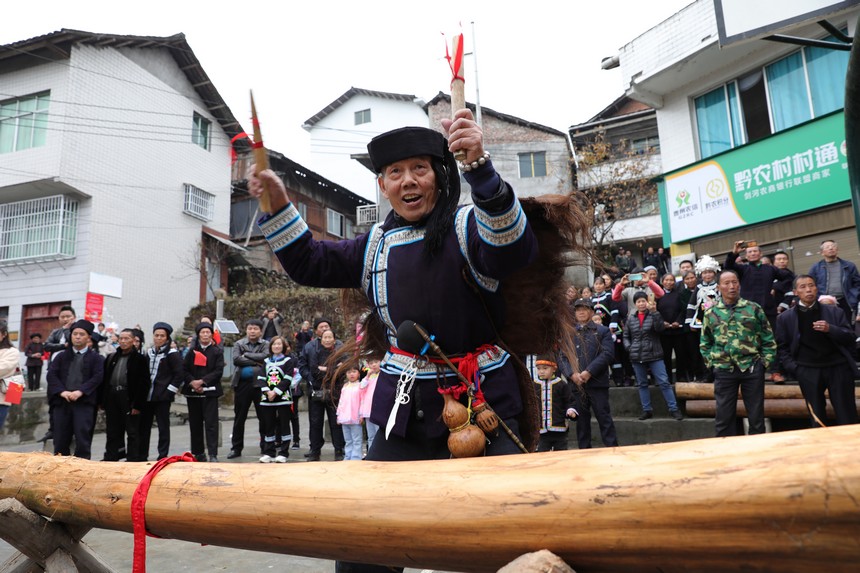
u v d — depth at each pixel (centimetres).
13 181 1411
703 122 1113
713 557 93
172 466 178
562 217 176
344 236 2462
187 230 1764
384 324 185
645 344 700
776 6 364
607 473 106
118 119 1552
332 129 2678
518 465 119
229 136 1966
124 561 376
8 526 201
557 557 104
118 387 645
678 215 1102
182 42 1673
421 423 170
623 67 1157
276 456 714
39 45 1404
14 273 1493
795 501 84
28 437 1033
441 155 172
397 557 128
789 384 664
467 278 167
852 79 236
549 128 2023
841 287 677
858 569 82
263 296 1800
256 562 370
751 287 719
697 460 98
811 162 902
